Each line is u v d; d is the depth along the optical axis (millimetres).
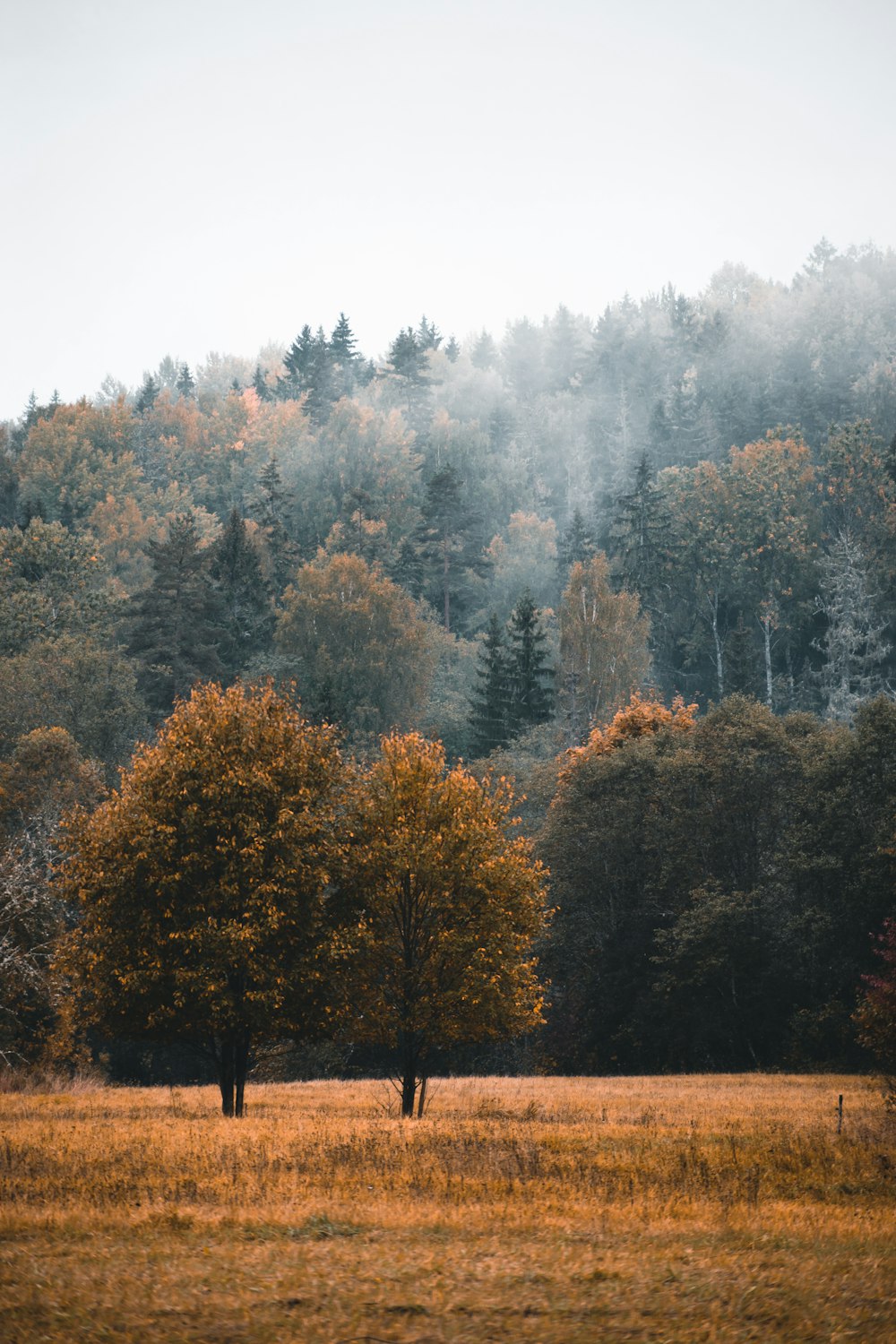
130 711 73500
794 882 50812
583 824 55469
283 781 27219
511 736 92438
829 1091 35781
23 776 55531
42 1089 37438
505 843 28656
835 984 50000
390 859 27078
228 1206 13352
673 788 53812
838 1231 12281
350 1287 9461
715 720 56469
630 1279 9930
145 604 85625
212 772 26594
